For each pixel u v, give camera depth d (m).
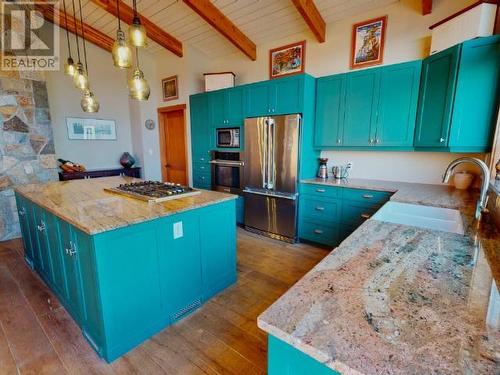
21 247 3.35
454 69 2.23
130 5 3.57
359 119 3.01
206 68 4.78
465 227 1.44
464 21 2.21
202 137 4.45
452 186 2.76
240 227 4.14
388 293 0.79
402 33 2.85
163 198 2.05
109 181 3.09
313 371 0.62
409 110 2.67
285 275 2.63
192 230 1.99
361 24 3.09
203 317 2.00
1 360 1.60
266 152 3.51
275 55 3.89
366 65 3.11
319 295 0.77
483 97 2.12
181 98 4.74
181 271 1.95
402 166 3.08
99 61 5.08
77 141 4.95
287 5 3.19
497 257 1.04
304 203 3.37
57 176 4.03
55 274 2.15
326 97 3.23
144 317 1.74
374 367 0.52
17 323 1.94
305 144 3.30
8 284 2.47
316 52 3.49
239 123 3.84
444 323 0.65
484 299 0.76
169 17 3.85
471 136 2.21
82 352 1.67
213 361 1.60
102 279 1.49
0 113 3.44
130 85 2.17
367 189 2.82
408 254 1.07
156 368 1.54
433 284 0.84
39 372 1.51
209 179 4.48
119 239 1.54
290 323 0.65
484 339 0.59
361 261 1.00
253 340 1.77
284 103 3.31
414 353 0.56
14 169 3.61
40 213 2.18
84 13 4.12
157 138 5.49
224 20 3.51
